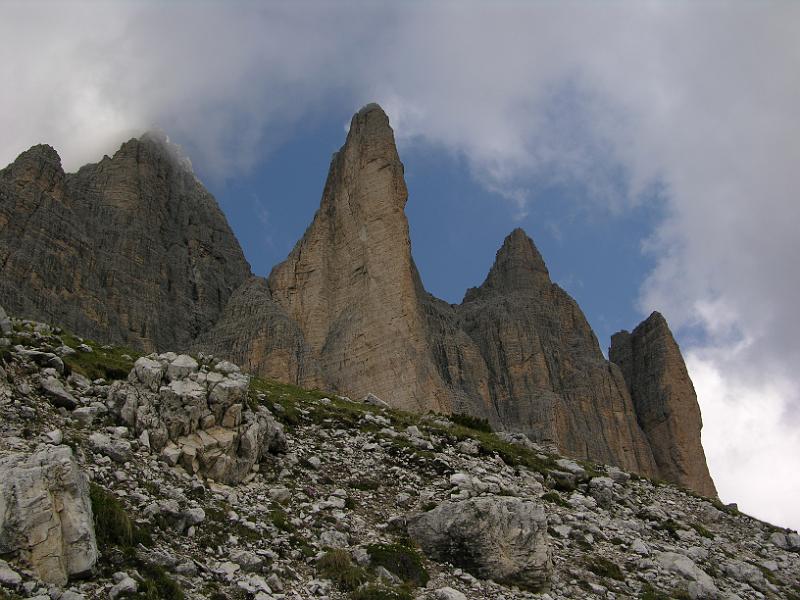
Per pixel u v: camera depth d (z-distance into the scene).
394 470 33.81
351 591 21.66
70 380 28.89
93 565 17.98
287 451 32.31
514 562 25.03
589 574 27.19
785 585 32.47
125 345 77.25
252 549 22.48
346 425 39.62
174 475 25.02
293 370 86.12
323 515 26.69
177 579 19.25
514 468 40.12
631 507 39.72
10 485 17.64
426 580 23.73
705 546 35.41
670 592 27.47
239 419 28.86
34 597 15.91
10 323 32.03
